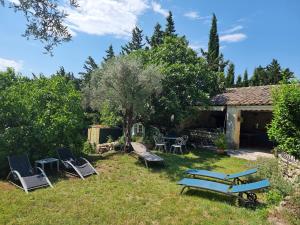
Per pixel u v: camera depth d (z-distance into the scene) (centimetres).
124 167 1178
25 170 944
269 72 4725
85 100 1584
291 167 948
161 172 1141
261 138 2000
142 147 1504
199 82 1989
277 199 783
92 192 848
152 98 1705
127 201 785
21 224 616
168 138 1712
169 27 3775
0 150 997
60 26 473
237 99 1795
